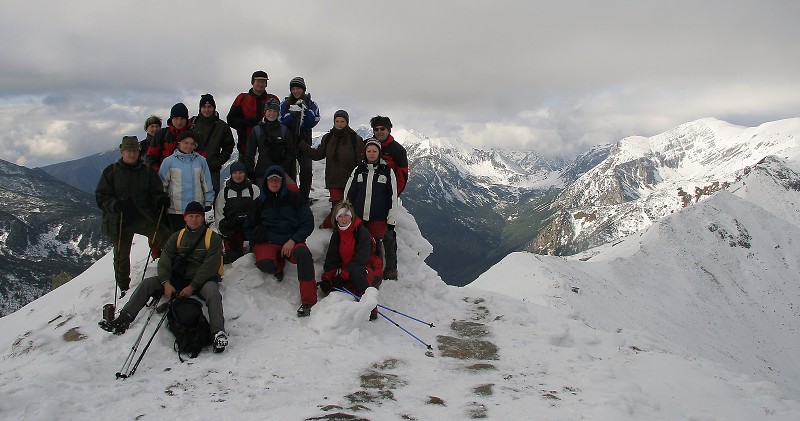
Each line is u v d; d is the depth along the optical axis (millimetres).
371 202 10984
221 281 10023
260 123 11727
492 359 8945
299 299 10477
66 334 8945
